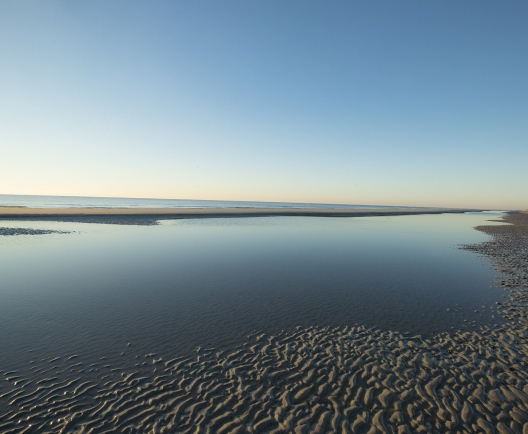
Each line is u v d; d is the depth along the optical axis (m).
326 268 16.19
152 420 5.14
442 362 7.04
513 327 8.94
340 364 6.98
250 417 5.28
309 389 6.07
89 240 24.38
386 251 21.31
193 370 6.66
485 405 5.56
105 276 14.11
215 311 10.10
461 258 19.06
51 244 22.27
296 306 10.65
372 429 5.02
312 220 51.97
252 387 6.11
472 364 6.94
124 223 38.72
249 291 12.23
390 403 5.65
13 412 5.21
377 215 73.50
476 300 11.34
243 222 44.94
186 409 5.43
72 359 6.98
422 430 4.98
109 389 5.92
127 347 7.60
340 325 9.13
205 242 24.38
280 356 7.32
